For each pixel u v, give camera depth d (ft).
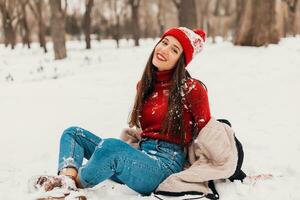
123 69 43.06
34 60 64.85
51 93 29.96
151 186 11.51
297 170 13.46
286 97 26.02
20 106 25.49
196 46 12.01
